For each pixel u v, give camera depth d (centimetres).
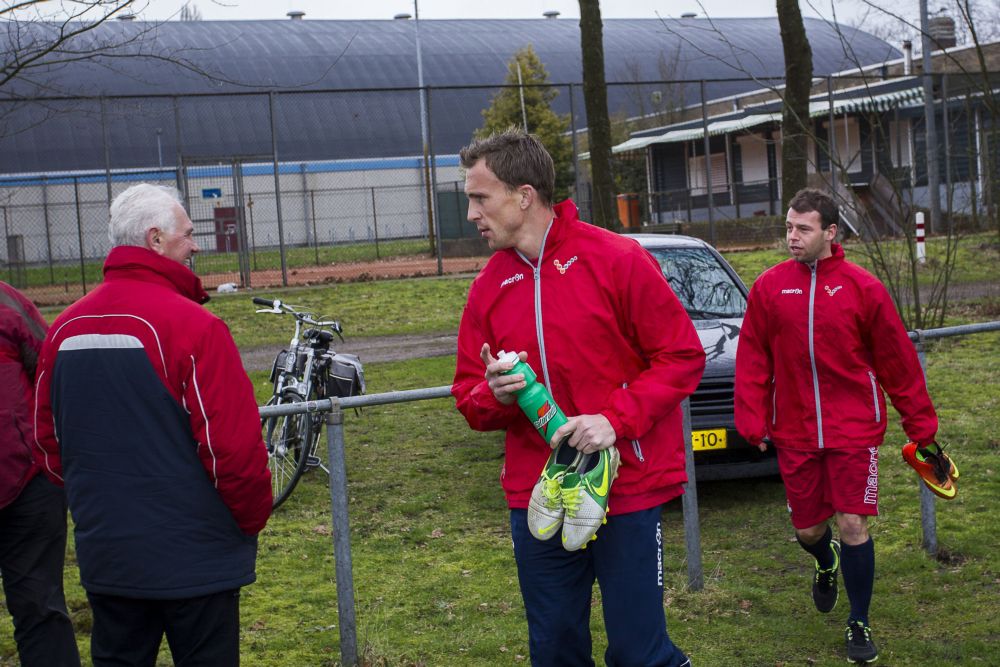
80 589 544
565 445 298
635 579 304
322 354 737
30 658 369
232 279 2258
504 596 518
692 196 3725
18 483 359
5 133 1444
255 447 299
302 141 4309
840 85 3219
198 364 293
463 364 324
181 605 304
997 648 432
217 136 4181
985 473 700
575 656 318
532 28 5722
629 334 305
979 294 1622
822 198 420
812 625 466
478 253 2847
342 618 437
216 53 4594
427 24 5550
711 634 459
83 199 3775
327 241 3638
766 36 5312
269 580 555
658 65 4738
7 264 2703
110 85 3934
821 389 426
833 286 421
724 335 696
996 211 1981
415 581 547
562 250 304
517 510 313
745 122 3144
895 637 450
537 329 303
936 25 2403
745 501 675
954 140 2420
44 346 307
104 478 296
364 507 692
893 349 420
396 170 4116
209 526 302
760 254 2125
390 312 1720
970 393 952
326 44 4862
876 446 425
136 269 302
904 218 1254
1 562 371
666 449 309
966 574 518
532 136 307
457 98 4659
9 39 875
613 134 3988
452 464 795
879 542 574
